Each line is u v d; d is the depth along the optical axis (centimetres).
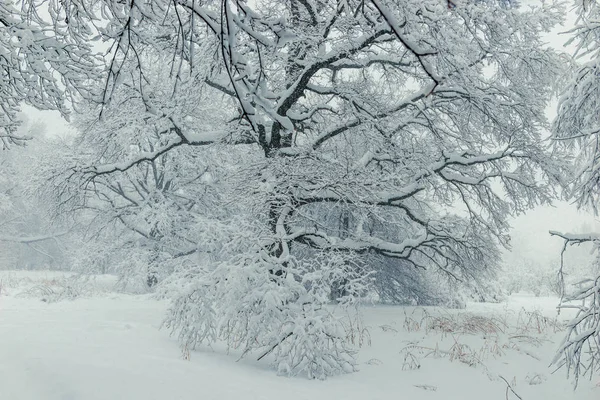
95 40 428
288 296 779
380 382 712
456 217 1340
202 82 1041
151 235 2247
